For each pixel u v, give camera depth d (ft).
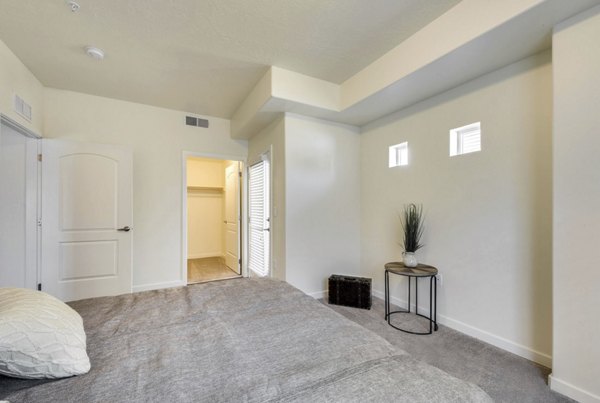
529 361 6.61
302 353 3.44
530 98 6.74
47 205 9.82
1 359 2.64
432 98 9.12
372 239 11.58
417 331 8.23
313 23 6.88
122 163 10.84
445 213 8.70
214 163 20.17
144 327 4.16
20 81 8.51
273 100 9.27
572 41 5.30
